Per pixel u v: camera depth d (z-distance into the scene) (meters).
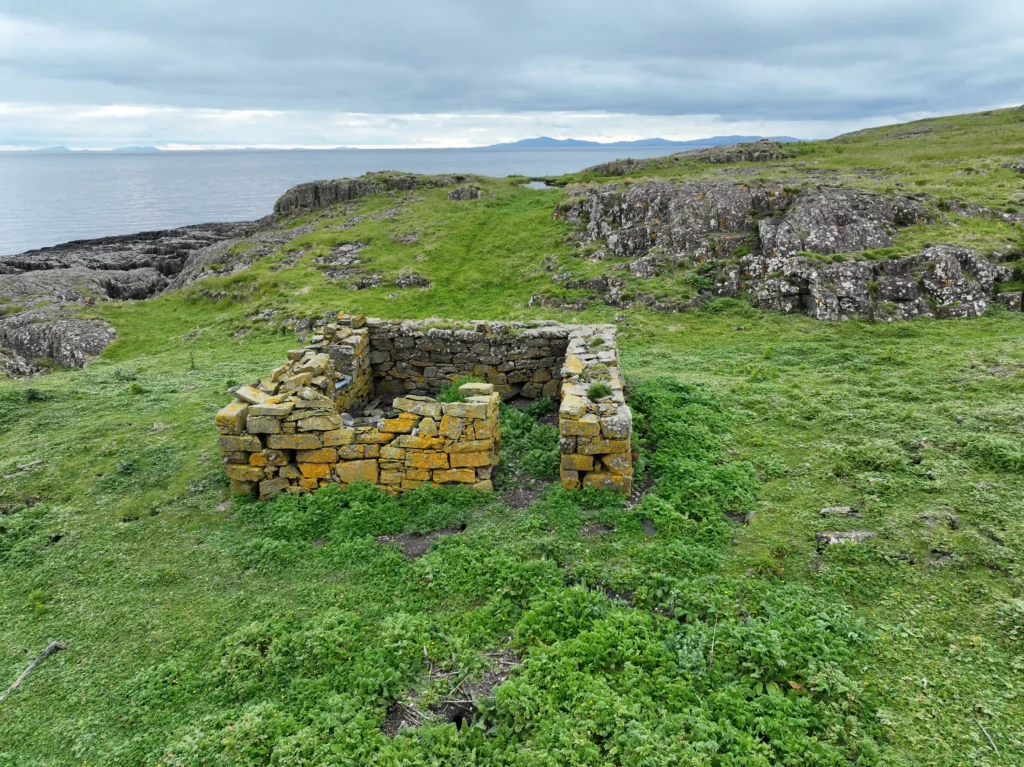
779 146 44.25
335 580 8.27
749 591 7.43
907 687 6.01
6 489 11.10
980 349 15.08
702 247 23.62
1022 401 11.61
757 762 5.26
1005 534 7.88
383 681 6.45
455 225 37.25
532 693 6.08
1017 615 6.59
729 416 12.37
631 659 6.45
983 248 19.53
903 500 8.99
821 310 18.94
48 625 7.73
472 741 5.76
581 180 45.03
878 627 6.76
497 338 14.88
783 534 8.55
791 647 6.43
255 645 7.11
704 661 6.37
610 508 9.23
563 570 8.00
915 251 19.92
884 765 5.25
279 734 5.93
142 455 12.05
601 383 10.53
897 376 13.88
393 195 47.91
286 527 9.31
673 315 20.89
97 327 28.75
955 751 5.33
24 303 34.00
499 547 8.52
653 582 7.64
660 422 11.87
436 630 7.18
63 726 6.28
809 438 11.30
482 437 9.83
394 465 10.06
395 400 10.11
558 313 22.97
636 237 26.86
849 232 21.48
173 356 23.03
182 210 190.12
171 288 40.53
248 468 10.24
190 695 6.56
